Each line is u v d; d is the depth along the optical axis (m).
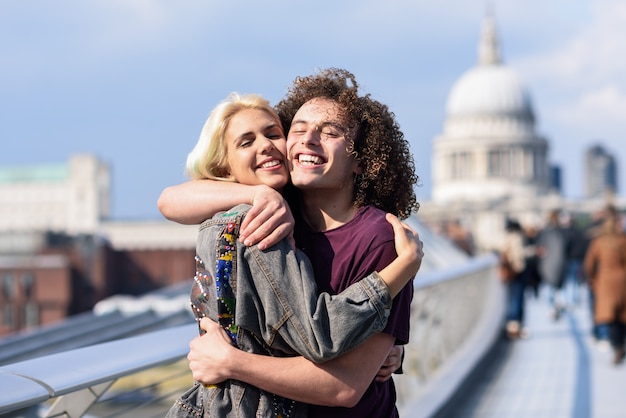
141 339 3.69
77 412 3.43
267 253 3.00
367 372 3.07
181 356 3.67
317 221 3.40
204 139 3.47
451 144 159.62
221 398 3.06
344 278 3.13
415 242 3.17
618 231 12.63
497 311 17.19
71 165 182.75
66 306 82.31
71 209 183.75
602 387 10.71
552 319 19.22
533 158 159.00
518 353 14.12
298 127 3.37
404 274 3.09
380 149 3.38
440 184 162.00
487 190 156.12
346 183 3.41
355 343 3.01
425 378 8.96
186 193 3.24
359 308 2.96
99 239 88.94
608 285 12.50
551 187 165.88
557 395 10.12
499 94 160.88
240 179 3.43
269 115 3.48
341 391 3.04
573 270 22.42
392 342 3.14
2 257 90.38
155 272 89.25
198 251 3.10
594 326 14.93
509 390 10.45
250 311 3.01
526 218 149.00
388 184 3.42
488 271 18.67
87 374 3.09
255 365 2.99
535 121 165.00
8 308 82.00
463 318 13.04
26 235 92.00
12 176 188.75
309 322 2.94
